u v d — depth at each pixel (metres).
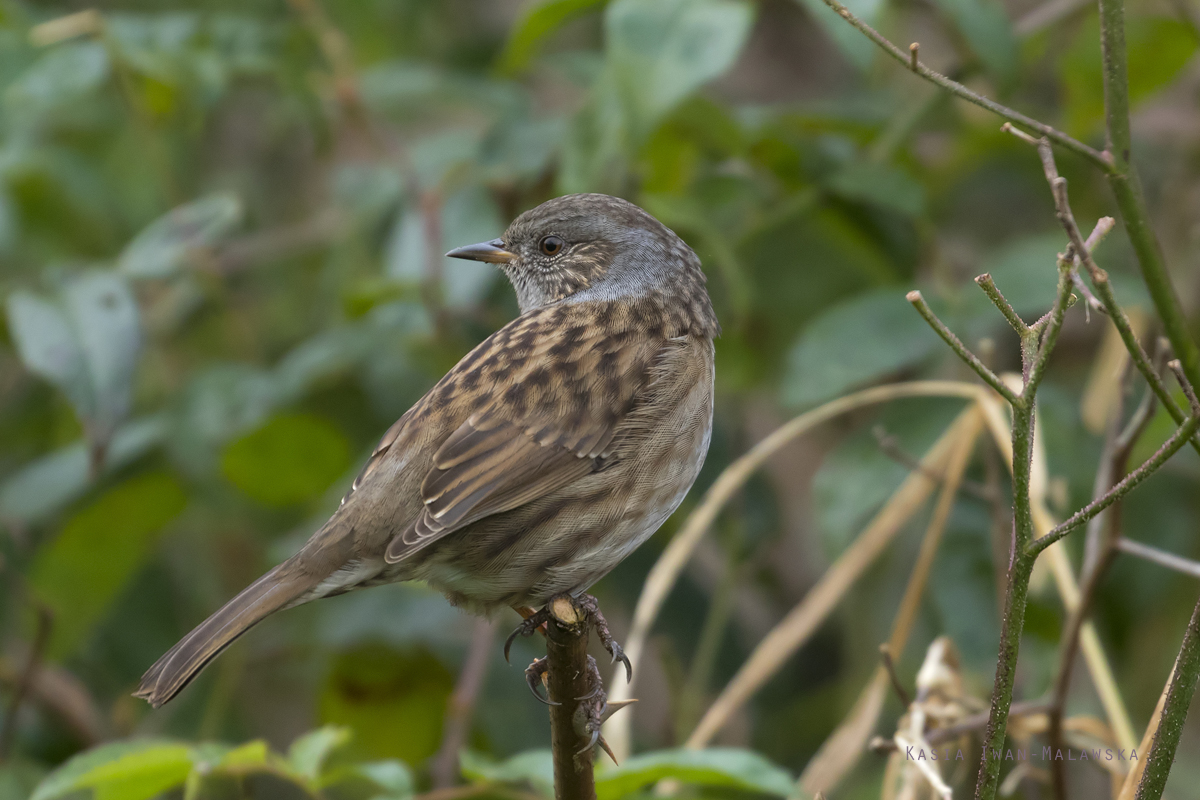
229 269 12.34
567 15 9.91
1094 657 7.74
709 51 8.70
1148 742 5.48
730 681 11.25
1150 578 10.13
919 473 8.80
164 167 11.23
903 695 7.02
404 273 10.73
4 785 9.24
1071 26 11.84
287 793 12.22
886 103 11.45
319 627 10.52
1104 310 4.51
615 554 7.35
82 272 9.14
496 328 10.83
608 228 8.53
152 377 12.22
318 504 10.84
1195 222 11.48
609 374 7.39
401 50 13.21
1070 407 9.67
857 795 10.63
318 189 14.18
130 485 10.62
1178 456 10.21
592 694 6.62
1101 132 11.66
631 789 6.87
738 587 11.41
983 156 11.52
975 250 12.61
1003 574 8.26
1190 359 4.63
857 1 8.59
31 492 10.32
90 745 10.81
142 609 11.95
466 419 7.22
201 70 10.34
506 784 8.16
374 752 10.83
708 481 10.80
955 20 9.16
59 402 11.93
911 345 9.22
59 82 10.14
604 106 9.33
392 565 7.16
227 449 10.23
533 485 7.11
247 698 12.76
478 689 9.94
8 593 10.94
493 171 10.73
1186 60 10.85
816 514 9.25
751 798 10.43
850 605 11.35
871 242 10.51
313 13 10.80
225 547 12.45
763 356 11.21
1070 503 8.95
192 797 6.41
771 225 10.43
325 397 10.88
